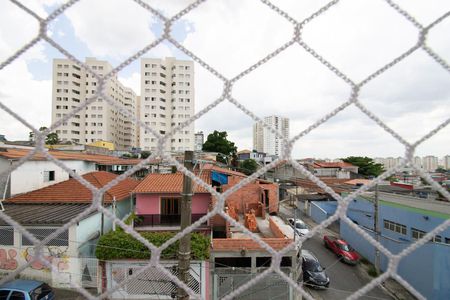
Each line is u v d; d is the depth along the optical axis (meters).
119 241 6.62
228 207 9.55
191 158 3.98
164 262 6.54
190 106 43.44
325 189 1.22
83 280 6.91
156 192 8.81
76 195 9.39
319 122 1.24
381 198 11.27
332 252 11.41
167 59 43.78
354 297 1.13
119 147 46.69
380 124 1.22
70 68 37.56
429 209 8.80
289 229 8.66
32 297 5.66
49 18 1.16
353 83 1.21
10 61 1.14
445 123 1.19
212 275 6.57
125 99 50.66
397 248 8.79
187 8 1.19
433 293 7.32
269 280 6.59
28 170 10.27
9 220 1.15
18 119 1.15
